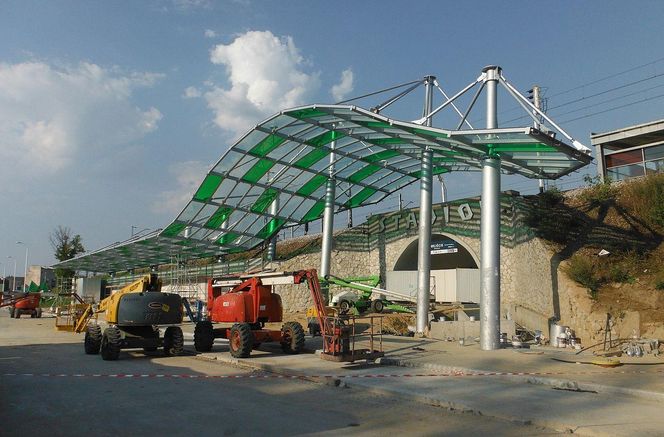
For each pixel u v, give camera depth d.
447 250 33.56
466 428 8.57
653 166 29.34
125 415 9.53
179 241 35.53
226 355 18.20
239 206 31.61
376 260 35.94
